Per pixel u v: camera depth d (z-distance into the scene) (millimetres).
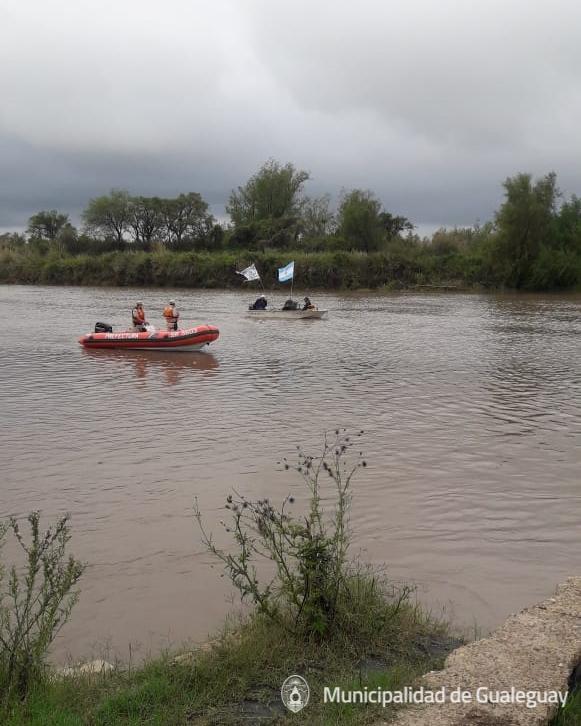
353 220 68375
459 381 16812
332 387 15883
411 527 7598
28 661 4266
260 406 13758
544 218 59469
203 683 4094
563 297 54062
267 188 79125
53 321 32312
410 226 74688
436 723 3406
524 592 6164
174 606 5902
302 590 4719
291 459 10102
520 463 9945
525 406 13852
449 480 9180
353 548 7039
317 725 3572
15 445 10812
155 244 75562
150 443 10961
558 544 7230
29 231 92250
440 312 39656
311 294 56375
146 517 7883
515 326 31891
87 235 81938
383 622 4770
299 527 5059
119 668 4715
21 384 16312
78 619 5695
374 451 10508
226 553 6902
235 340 25484
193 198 80625
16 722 3689
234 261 62594
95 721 3693
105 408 13578
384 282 61500
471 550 7047
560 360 20688
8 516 7910
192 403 14062
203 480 9172
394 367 19000
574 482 9148
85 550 7016
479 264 62312
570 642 4105
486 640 4145
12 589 4816
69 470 9570
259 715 3762
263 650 4430
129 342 22219
